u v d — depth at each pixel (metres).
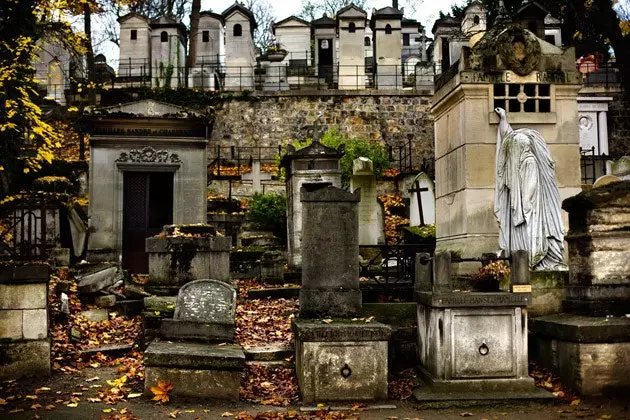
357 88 33.41
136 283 13.19
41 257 9.01
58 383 8.21
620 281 8.77
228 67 33.75
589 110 30.36
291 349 9.16
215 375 7.81
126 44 36.69
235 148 31.66
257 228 20.53
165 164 16.33
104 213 16.08
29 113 10.45
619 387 7.93
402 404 7.79
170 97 31.75
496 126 11.18
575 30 34.06
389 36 34.31
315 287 8.80
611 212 8.82
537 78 11.27
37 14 11.80
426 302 8.29
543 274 9.52
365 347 7.88
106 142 16.16
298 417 7.24
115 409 7.30
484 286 8.56
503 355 8.02
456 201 11.56
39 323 8.50
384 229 19.91
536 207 10.09
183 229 12.87
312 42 41.38
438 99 12.48
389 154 30.97
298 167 16.22
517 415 7.35
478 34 13.65
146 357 7.75
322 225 8.88
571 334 8.01
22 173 15.58
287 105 31.94
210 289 9.48
